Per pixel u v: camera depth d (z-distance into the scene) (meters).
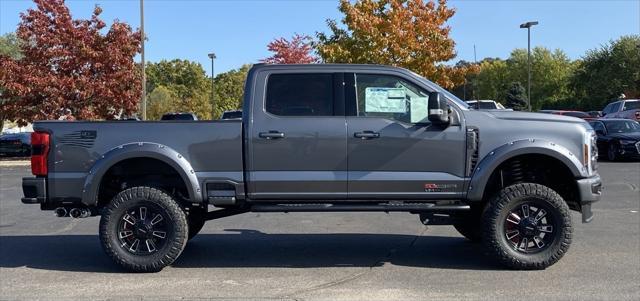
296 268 7.01
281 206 6.77
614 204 11.59
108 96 25.12
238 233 9.26
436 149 6.64
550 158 6.79
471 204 7.21
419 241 8.51
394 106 6.75
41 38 24.80
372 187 6.67
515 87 63.28
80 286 6.29
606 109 30.27
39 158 6.76
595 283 6.18
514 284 6.18
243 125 6.72
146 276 6.68
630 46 48.44
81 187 6.75
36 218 10.95
